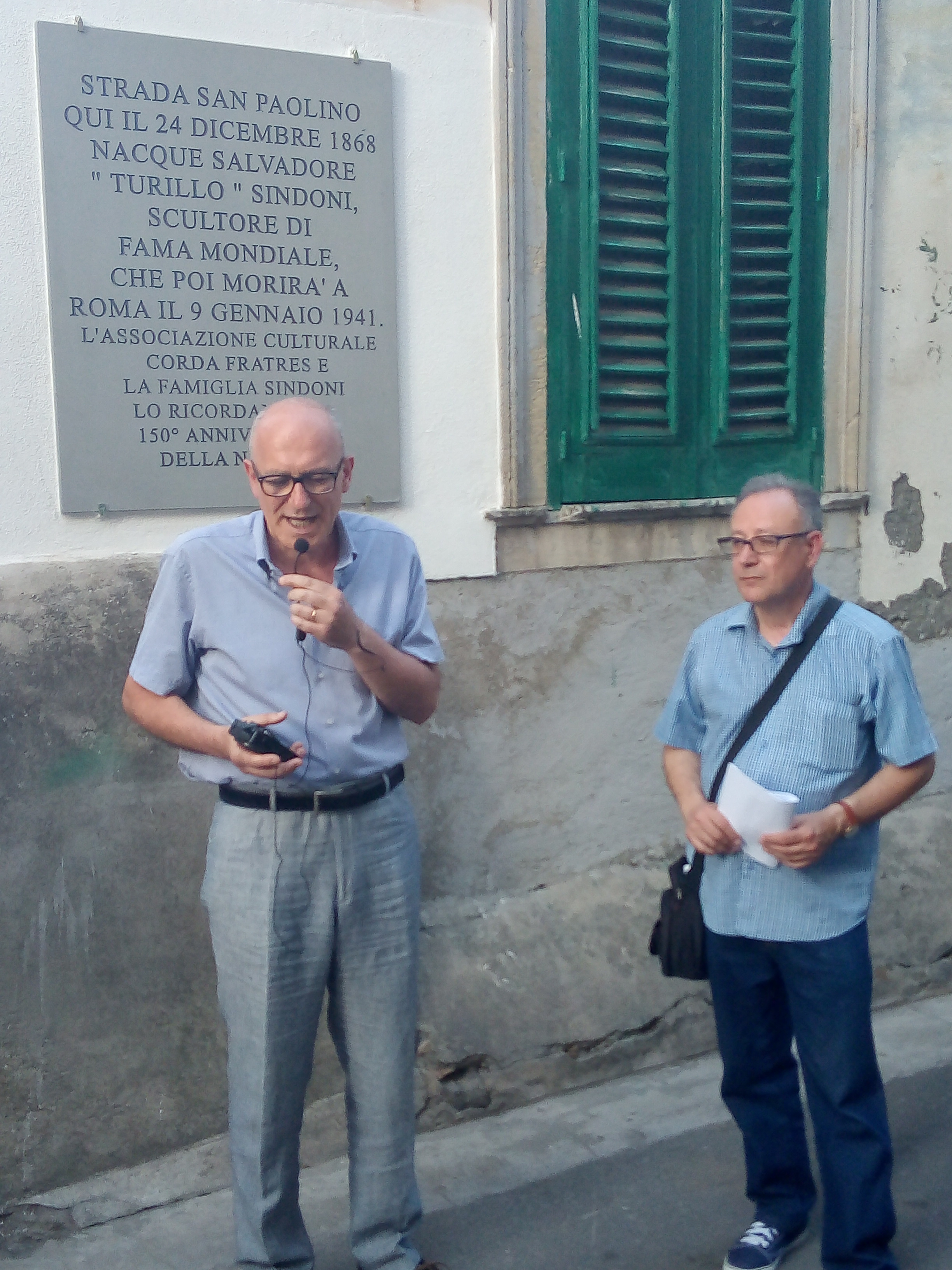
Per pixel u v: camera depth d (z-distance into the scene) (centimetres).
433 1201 300
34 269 281
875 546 424
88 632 292
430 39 323
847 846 250
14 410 282
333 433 224
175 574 235
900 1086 355
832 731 246
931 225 421
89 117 282
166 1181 303
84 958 297
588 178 352
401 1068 249
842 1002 246
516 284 344
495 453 347
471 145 333
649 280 370
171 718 234
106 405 290
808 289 398
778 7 383
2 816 286
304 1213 296
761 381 395
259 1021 236
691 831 257
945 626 442
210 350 301
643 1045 366
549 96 345
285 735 232
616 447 369
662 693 384
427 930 347
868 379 411
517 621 357
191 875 308
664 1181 308
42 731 289
